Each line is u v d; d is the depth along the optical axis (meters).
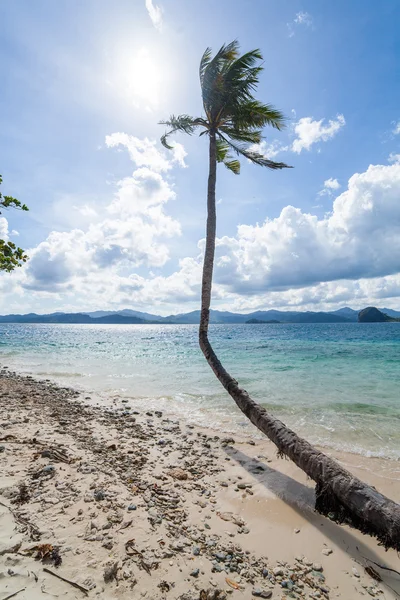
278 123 9.68
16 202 10.59
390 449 7.01
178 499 4.65
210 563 3.35
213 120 9.78
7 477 4.63
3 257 11.76
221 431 8.20
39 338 57.34
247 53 8.98
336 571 3.40
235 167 12.98
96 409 10.09
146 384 14.51
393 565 3.51
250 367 18.98
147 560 3.25
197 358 24.47
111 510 4.09
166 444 7.11
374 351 27.36
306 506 4.66
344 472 4.45
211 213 9.38
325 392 12.52
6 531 3.38
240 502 4.72
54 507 3.99
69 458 5.65
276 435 5.74
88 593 2.71
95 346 38.25
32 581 2.73
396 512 3.70
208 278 8.99
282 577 3.27
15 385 13.73
